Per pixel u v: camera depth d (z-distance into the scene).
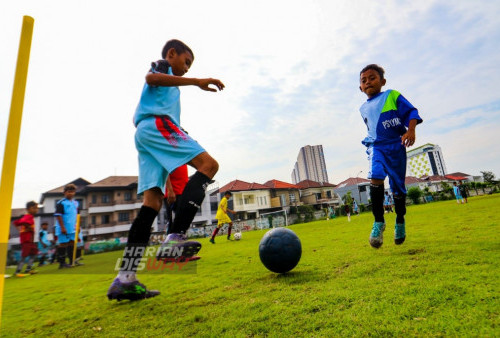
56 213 7.97
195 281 2.97
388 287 1.85
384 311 1.46
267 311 1.68
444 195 38.25
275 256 2.69
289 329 1.38
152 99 2.50
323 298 1.79
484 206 10.62
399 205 3.46
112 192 39.62
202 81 2.44
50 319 2.12
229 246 7.77
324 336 1.25
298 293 2.00
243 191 46.41
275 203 49.00
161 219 37.06
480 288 1.64
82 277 5.29
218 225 10.65
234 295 2.18
